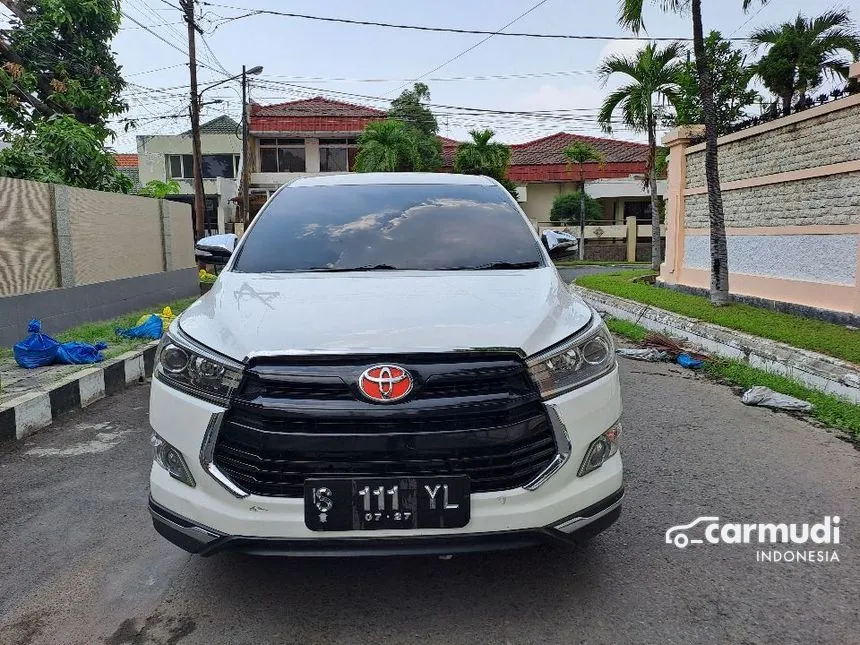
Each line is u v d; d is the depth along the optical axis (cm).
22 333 781
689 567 281
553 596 259
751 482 371
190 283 1396
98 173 1201
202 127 3139
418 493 215
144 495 368
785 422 486
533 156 3584
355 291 275
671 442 441
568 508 229
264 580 274
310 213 361
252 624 243
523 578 273
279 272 313
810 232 853
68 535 320
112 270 1045
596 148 3616
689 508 338
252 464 222
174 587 270
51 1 1298
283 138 2977
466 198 379
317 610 252
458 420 218
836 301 798
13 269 782
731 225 1062
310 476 217
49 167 1094
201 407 228
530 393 226
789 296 898
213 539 224
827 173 815
